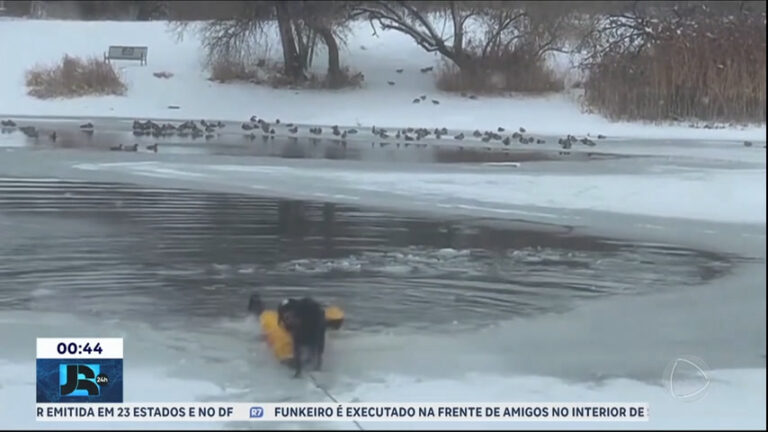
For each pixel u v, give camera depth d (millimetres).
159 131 83688
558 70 119938
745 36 94750
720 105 94875
